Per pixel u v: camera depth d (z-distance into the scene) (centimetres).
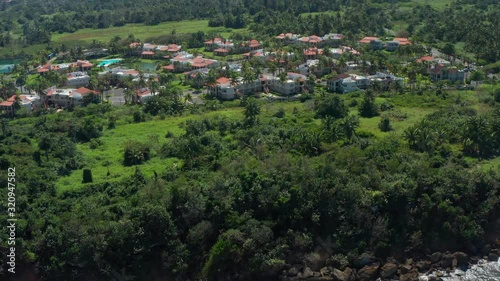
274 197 12344
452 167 13825
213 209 12081
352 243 12175
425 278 11806
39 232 11681
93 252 11400
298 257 12019
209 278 11619
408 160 14000
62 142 16062
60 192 13150
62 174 14375
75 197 13075
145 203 12031
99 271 11456
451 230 12481
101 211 12112
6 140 16275
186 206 11931
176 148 15600
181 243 11762
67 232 11506
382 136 16412
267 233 11831
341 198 12406
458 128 16300
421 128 15550
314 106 19762
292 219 12281
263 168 13162
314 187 12475
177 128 18025
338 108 18725
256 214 12338
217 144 15500
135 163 15000
